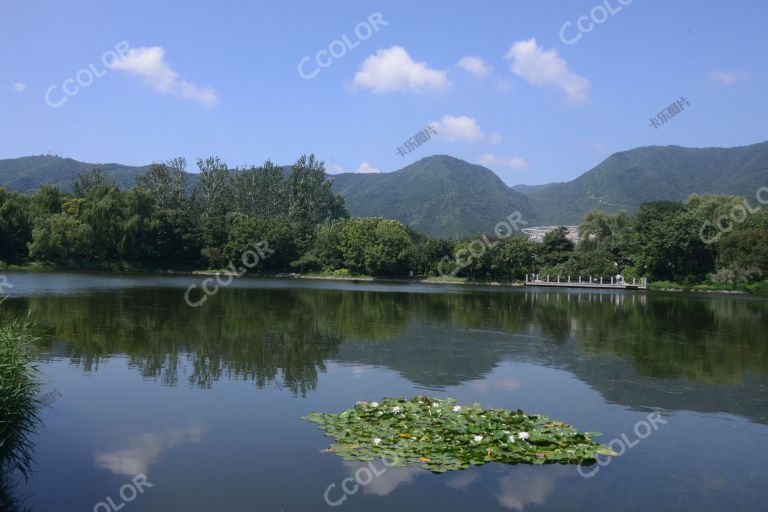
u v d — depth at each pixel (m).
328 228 93.06
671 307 46.31
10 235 74.88
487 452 10.46
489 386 16.34
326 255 89.81
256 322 28.50
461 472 9.83
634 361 20.89
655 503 8.99
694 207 83.56
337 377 16.84
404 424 11.66
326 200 120.38
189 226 87.75
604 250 88.62
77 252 78.81
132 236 79.88
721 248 72.44
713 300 56.16
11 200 77.19
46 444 11.00
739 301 55.06
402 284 74.19
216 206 107.50
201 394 14.62
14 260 76.06
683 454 11.22
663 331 29.83
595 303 49.16
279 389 15.27
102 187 84.44
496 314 36.78
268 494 8.95
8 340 10.54
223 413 12.99
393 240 83.19
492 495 9.04
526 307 42.97
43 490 9.07
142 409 13.23
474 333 27.19
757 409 14.62
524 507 8.70
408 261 84.06
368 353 20.92
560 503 8.87
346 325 28.62
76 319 27.42
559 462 10.41
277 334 24.80
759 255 68.81
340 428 11.65
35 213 81.06
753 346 25.14
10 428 9.98
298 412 13.13
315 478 9.55
